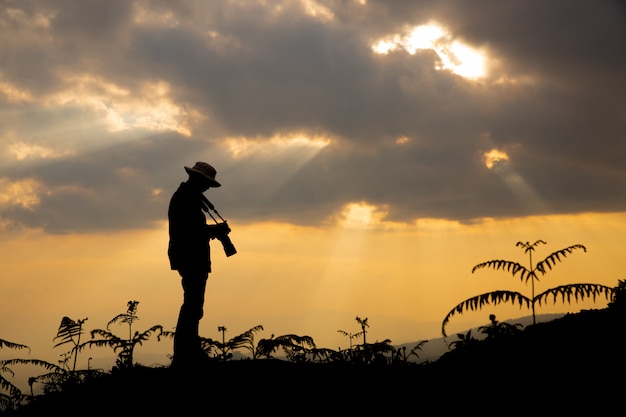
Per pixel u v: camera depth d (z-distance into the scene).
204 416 7.25
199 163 9.42
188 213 8.95
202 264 8.95
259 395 7.73
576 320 8.79
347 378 8.20
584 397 6.67
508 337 8.39
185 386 8.09
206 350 10.65
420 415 6.88
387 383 7.88
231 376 8.41
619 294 8.89
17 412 8.47
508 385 7.20
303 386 7.96
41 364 11.17
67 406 8.11
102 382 8.78
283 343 9.99
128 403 7.78
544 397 6.81
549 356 7.70
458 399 7.10
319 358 9.46
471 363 7.98
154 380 8.44
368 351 8.95
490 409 6.76
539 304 8.91
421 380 7.86
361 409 7.18
